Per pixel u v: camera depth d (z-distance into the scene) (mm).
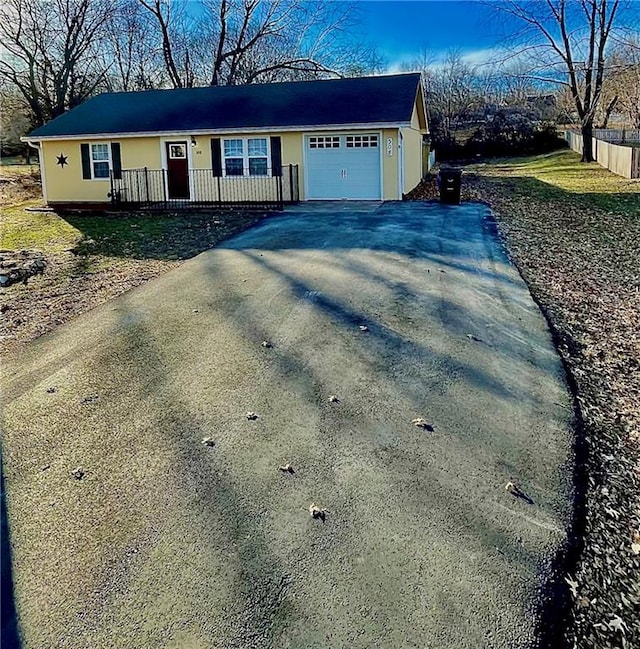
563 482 3334
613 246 10070
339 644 2250
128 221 13836
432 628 2322
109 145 16875
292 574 2604
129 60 30266
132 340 5480
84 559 2715
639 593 2549
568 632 2330
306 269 8180
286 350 5180
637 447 3750
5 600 2480
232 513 3021
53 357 5113
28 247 10797
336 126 15438
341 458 3521
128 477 3336
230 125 16062
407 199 16781
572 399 4375
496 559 2709
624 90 35875
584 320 6230
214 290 7172
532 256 9234
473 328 5789
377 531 2887
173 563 2680
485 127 40250
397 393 4367
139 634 2309
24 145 31250
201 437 3752
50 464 3471
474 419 4012
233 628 2332
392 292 6977
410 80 18250
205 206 15773
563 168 27984
